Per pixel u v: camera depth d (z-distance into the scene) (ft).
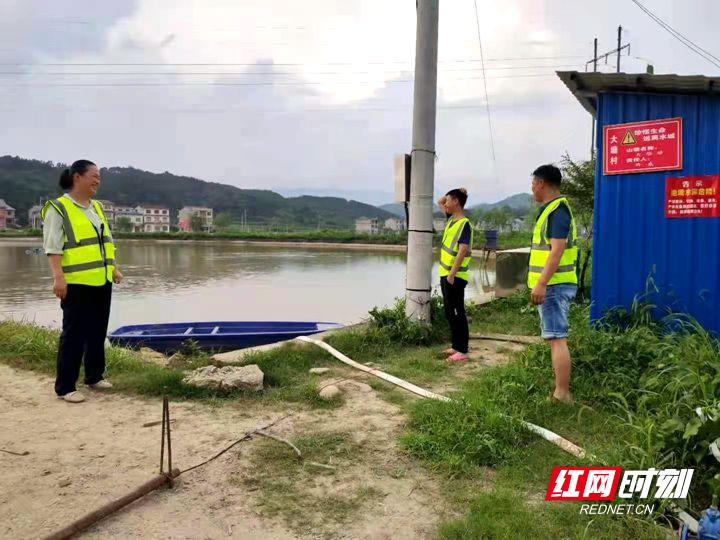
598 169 18.67
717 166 16.89
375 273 84.69
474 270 83.76
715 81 16.28
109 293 15.94
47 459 11.14
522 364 16.39
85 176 15.24
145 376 16.25
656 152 17.66
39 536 8.45
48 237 14.42
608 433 12.32
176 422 13.23
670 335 16.08
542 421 12.82
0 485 10.05
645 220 18.03
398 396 15.16
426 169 22.63
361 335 21.21
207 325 31.37
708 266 17.15
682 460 9.98
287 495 9.80
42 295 56.54
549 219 13.50
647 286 18.04
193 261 110.73
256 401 14.76
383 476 10.52
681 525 8.57
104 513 8.90
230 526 8.82
